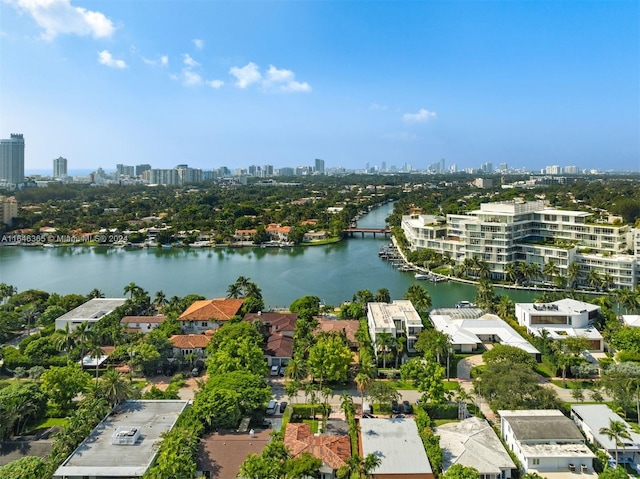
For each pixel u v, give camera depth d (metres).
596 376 122.31
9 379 126.06
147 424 92.12
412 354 141.75
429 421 94.06
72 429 87.50
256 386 102.25
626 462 85.12
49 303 183.88
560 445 85.62
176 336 140.25
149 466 79.12
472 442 87.06
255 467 74.50
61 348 134.50
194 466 76.75
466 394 107.00
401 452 84.75
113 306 173.38
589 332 146.00
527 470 82.81
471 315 166.62
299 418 103.62
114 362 135.00
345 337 142.88
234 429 93.31
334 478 82.00
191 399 111.25
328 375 114.94
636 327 143.50
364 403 108.88
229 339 124.56
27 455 87.62
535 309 156.12
